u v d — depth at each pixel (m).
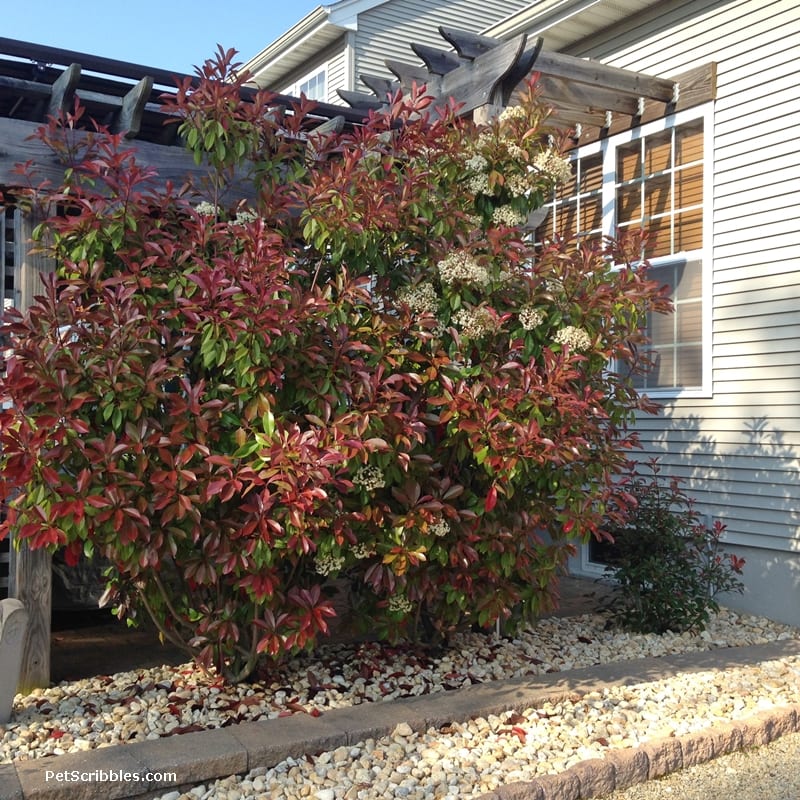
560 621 5.88
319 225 4.24
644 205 7.08
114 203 4.02
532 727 3.91
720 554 6.35
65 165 4.32
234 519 3.90
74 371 3.64
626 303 4.61
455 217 4.47
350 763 3.51
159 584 3.99
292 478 3.50
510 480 4.26
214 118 4.32
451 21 13.23
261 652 3.93
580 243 4.85
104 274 4.14
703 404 6.50
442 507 4.11
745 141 6.26
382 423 3.88
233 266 3.78
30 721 3.79
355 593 4.67
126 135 4.46
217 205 4.48
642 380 7.01
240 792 3.27
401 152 4.66
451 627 4.77
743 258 6.26
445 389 4.15
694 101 6.59
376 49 12.34
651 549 5.76
